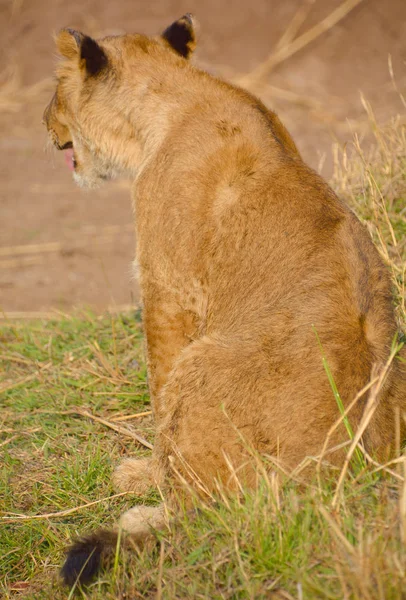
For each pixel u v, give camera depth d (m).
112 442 8.75
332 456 6.15
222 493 6.19
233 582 5.68
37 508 7.79
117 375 9.98
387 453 6.44
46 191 18.97
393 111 19.91
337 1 24.05
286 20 23.91
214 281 7.26
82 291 14.31
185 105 7.94
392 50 22.88
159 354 7.87
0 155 20.64
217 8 24.34
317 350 6.34
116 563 6.17
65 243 16.38
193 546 6.07
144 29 23.61
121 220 17.39
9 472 8.33
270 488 5.89
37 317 13.11
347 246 6.82
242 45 23.58
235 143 7.47
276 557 5.62
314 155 18.36
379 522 5.62
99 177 9.18
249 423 6.35
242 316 6.91
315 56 23.00
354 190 10.39
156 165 7.79
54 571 6.95
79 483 8.00
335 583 5.36
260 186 7.23
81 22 24.14
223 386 6.50
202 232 7.36
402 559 5.26
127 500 7.70
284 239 6.93
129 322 11.45
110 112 8.47
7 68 24.12
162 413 7.11
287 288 6.74
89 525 7.39
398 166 10.38
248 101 7.87
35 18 24.73
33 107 22.77
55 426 9.17
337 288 6.59
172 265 7.59
